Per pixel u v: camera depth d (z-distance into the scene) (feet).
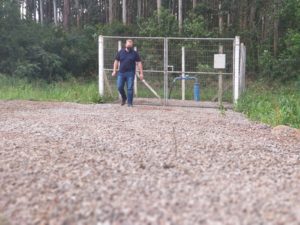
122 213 13.57
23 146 23.85
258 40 115.75
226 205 14.32
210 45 58.39
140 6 152.76
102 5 175.22
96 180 17.35
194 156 22.17
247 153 23.62
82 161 20.49
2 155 21.57
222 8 123.65
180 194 15.52
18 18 99.55
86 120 35.37
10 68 90.84
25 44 96.48
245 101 51.65
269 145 26.81
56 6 175.94
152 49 60.23
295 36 99.30
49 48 100.48
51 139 26.13
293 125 37.78
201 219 12.96
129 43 51.13
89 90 61.67
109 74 58.75
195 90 57.98
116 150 23.20
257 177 18.42
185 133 29.63
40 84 84.33
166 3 157.48
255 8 121.19
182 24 122.62
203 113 45.57
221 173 18.89
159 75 59.93
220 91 55.31
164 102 55.57
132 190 16.05
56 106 48.96
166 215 13.33
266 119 40.19
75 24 165.48
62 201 14.87
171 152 22.97
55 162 20.29
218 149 24.27
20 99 57.41
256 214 13.42
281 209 13.88
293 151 25.61
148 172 18.80
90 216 13.46
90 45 109.19
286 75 98.27
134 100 56.54
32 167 19.31
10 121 34.32
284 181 17.83
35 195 15.55
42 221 13.19
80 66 105.50
